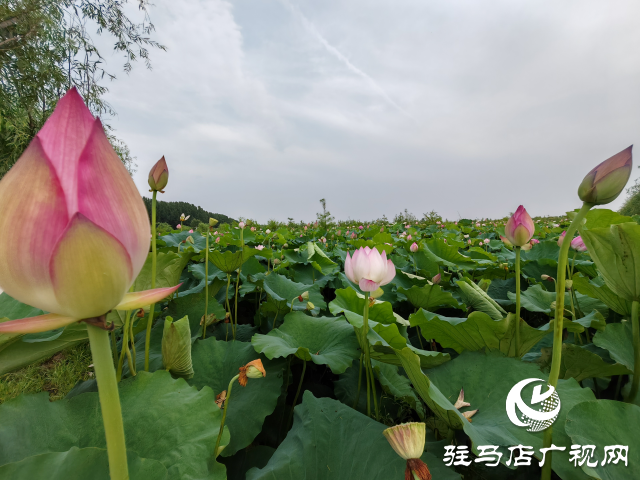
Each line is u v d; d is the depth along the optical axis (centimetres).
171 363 157
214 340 200
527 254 434
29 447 101
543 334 159
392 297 316
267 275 301
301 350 175
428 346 257
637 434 107
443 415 127
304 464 112
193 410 117
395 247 566
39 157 38
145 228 47
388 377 189
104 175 42
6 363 131
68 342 145
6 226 38
